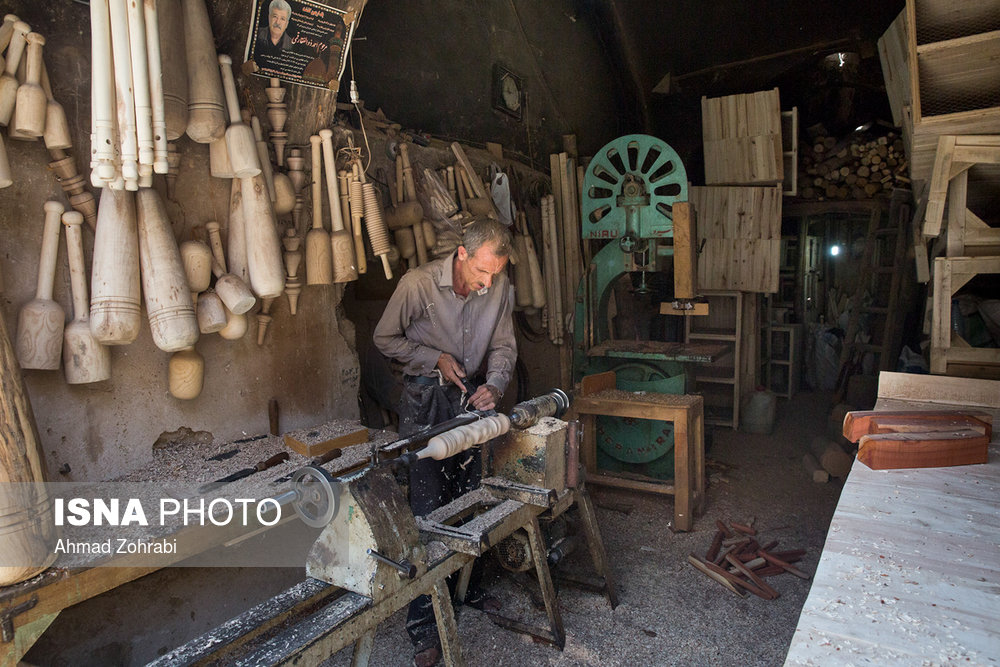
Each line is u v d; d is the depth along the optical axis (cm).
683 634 249
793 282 708
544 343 504
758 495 402
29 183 179
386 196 333
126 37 169
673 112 704
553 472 231
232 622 148
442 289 270
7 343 146
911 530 135
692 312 412
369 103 386
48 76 181
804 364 699
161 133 178
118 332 183
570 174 508
